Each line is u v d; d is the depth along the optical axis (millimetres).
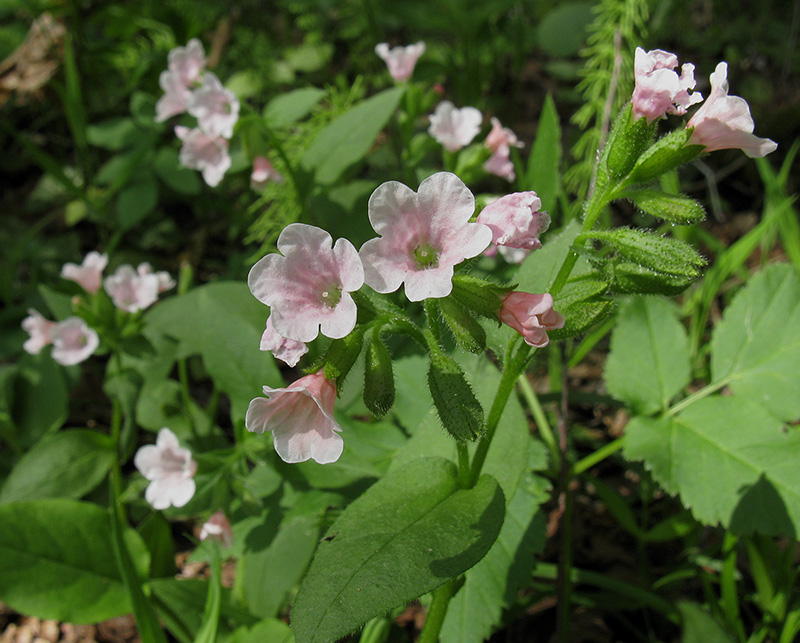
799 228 193
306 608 96
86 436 179
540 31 297
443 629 129
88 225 272
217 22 302
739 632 142
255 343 156
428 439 131
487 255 175
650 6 285
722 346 157
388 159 241
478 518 105
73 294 215
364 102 196
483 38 276
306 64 301
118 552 131
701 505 137
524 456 123
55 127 293
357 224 193
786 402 145
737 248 186
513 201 100
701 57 326
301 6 297
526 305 99
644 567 160
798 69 311
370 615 94
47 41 265
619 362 159
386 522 106
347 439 153
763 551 141
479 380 134
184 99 205
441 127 189
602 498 161
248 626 139
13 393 194
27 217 274
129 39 293
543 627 158
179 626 149
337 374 101
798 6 309
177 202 277
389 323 107
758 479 135
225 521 149
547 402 179
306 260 95
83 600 143
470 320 101
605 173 108
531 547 135
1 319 222
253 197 255
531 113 309
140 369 191
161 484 152
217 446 186
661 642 153
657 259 103
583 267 122
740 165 273
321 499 148
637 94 101
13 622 168
